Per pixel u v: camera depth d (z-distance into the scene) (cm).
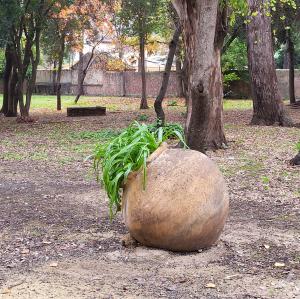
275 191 871
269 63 1986
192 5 1125
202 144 869
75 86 5081
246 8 1034
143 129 554
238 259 527
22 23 2311
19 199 837
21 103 2373
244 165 1120
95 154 608
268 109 1997
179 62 3922
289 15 2278
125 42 3450
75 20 2909
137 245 566
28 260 529
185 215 522
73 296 431
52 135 1788
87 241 594
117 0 3069
